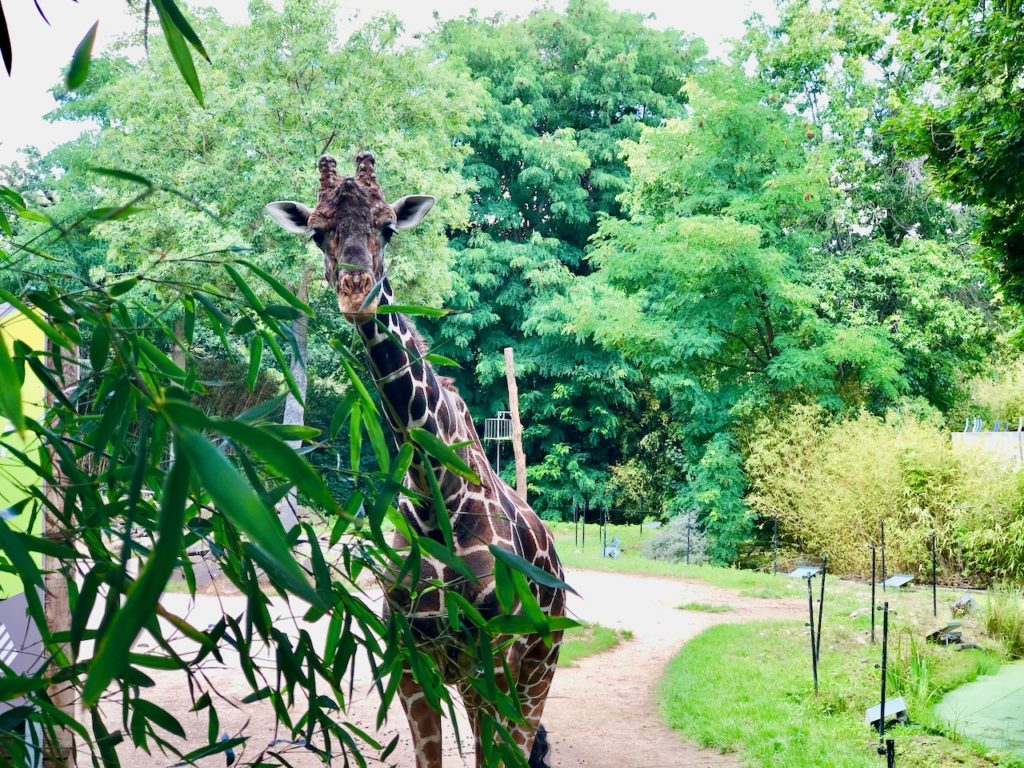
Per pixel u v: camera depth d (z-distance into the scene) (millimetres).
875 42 20156
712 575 14969
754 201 19016
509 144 26719
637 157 20953
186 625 1366
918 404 18250
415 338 3598
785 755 5703
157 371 1938
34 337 3807
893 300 19844
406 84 17328
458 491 3539
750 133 19344
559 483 26516
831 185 20828
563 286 25719
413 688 3488
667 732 6566
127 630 887
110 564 1621
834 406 17828
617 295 19734
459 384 27688
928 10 7848
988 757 5664
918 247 18953
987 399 22875
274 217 3527
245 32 16625
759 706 6832
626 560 16594
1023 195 6770
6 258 1853
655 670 8664
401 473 2018
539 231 28812
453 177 18062
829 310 18547
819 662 8094
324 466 2076
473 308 26359
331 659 2287
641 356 19938
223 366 13680
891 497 14812
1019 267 7219
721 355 20672
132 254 14977
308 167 15695
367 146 16625
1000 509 13516
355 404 2137
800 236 19297
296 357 2014
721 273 18344
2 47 1281
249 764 2158
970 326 18438
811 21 20922
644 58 29703
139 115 16453
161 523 914
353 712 6785
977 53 6949
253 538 887
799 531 17016
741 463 18547
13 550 1445
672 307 19266
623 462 26578
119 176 1113
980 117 6730
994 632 9438
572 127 29391
